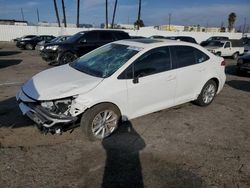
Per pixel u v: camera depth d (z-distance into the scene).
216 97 7.54
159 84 5.04
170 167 3.76
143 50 4.88
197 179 3.51
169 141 4.56
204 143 4.56
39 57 17.48
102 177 3.46
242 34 42.94
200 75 5.95
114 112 4.52
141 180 3.44
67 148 4.16
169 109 6.18
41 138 4.45
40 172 3.51
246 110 6.46
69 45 12.38
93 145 4.29
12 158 3.81
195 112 6.07
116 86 4.42
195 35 39.94
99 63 4.97
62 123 3.96
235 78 11.05
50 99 3.94
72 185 3.28
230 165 3.89
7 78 9.38
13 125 4.91
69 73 4.79
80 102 4.05
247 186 3.42
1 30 34.47
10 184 3.24
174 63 5.37
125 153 4.09
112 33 13.46
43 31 35.97
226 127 5.30
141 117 5.56
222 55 19.59
